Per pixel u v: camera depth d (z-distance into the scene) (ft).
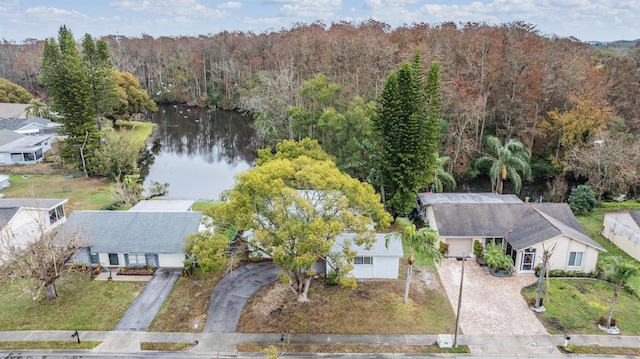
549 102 177.17
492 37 203.10
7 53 384.88
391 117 122.11
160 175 192.44
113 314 84.79
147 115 307.37
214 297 90.22
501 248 105.19
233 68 317.83
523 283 96.63
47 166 186.91
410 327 81.35
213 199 157.48
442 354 74.18
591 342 77.10
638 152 142.00
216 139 253.03
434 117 127.65
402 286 94.89
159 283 95.66
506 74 176.45
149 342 76.79
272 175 80.28
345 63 204.54
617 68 190.80
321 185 79.00
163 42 410.93
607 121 161.48
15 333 78.95
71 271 99.71
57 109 175.11
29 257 86.89
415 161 125.80
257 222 79.05
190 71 347.36
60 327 80.74
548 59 183.93
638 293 90.63
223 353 74.18
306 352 74.43
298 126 172.24
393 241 98.68
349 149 156.66
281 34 327.88
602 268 97.81
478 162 172.24
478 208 112.98
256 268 101.14
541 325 82.12
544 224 102.12
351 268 78.79
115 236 102.47
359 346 76.07
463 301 89.86
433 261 106.32
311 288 93.40
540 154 180.96
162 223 106.11
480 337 78.74
